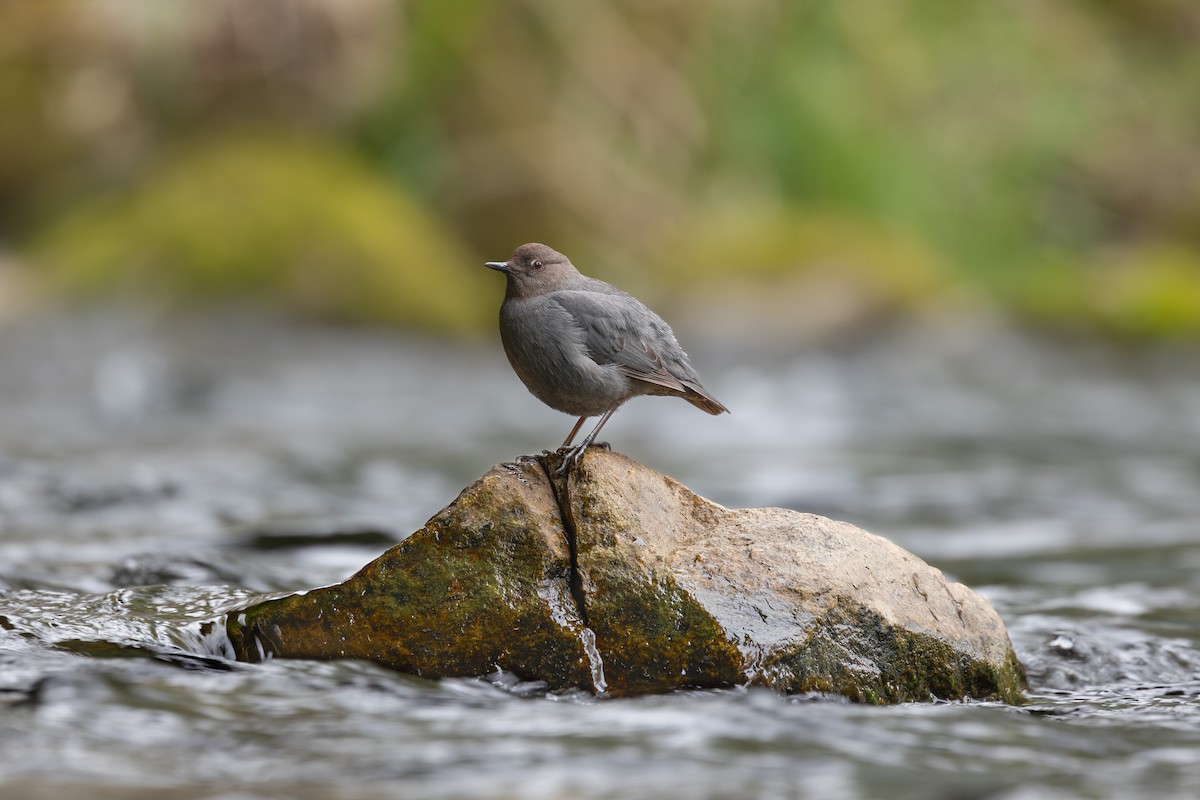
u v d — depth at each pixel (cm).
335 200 2109
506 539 581
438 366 1872
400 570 581
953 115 2705
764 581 579
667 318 2197
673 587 573
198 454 1217
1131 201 2905
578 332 632
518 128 2375
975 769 489
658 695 561
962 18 2756
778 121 2523
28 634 586
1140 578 852
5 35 2269
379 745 494
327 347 1931
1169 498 1161
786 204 2542
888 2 2664
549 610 573
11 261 2111
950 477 1252
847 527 611
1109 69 2998
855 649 571
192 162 2175
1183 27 3156
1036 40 2856
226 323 1939
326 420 1479
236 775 460
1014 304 2488
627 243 2375
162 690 538
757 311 2202
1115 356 2173
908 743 514
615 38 2428
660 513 597
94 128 2270
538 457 607
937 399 1778
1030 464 1331
